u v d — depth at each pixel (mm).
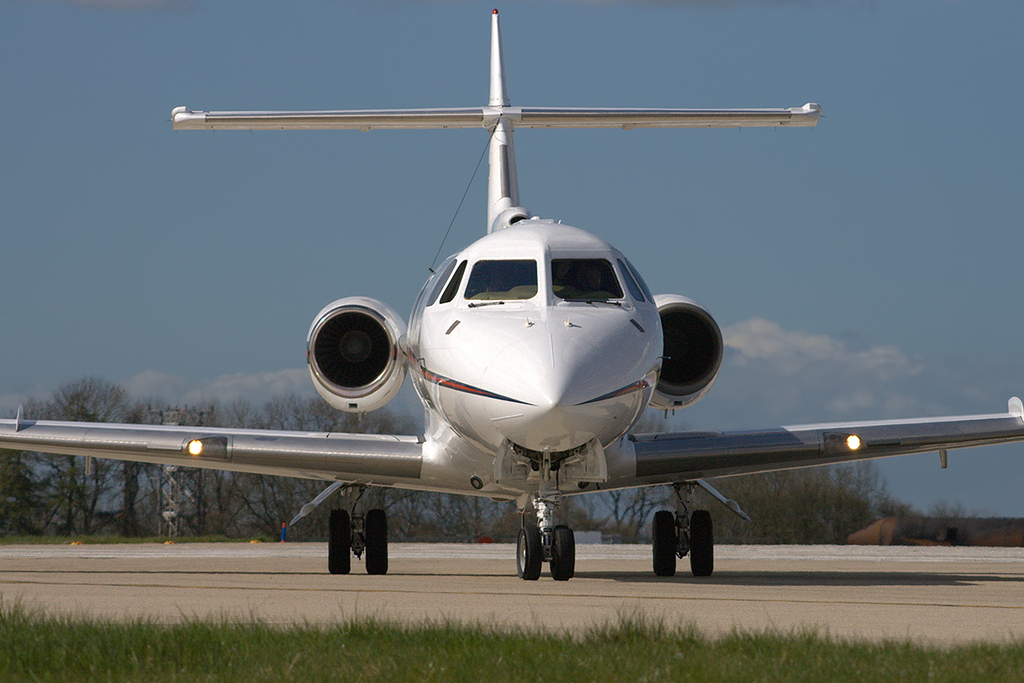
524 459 40719
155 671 19109
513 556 99062
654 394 48312
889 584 44125
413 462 49469
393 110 60875
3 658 19766
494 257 43438
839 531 174125
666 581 46750
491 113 61625
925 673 18469
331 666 19078
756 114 61938
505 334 39594
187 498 194625
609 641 21453
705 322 49312
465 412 40312
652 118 61844
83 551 121000
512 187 61188
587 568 72875
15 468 193375
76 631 21938
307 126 59844
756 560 92125
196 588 38344
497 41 68750
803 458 49688
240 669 19000
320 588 38625
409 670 18562
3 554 110812
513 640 20938
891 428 49812
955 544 152125
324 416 197500
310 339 50750
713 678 18203
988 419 50281
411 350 48000
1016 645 21062
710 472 49875
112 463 199375
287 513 198875
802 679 18219
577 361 38000
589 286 42594
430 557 97375
